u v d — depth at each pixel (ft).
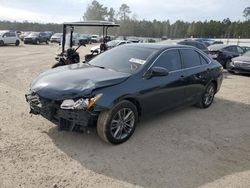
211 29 293.64
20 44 110.93
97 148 14.26
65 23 31.07
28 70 39.19
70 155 13.39
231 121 20.17
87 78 14.73
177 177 12.25
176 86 18.25
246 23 249.34
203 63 21.90
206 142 16.10
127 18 274.77
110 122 14.15
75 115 13.44
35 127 16.24
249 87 33.73
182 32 313.32
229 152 15.03
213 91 23.41
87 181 11.50
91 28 34.19
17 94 23.84
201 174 12.62
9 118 17.48
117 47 19.70
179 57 19.30
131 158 13.58
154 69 15.97
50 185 11.03
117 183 11.53
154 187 11.44
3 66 42.04
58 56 31.09
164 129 17.56
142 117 16.48
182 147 15.19
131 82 15.25
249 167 13.53
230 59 49.32
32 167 12.16
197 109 22.50
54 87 14.32
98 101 13.62
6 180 11.14
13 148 13.61
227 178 12.44
